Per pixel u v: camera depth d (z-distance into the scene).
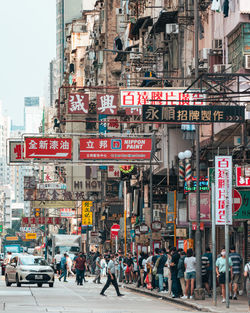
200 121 35.66
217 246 56.50
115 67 133.25
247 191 41.12
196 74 42.22
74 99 51.78
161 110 35.84
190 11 62.16
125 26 108.62
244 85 43.00
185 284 43.75
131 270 65.94
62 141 58.25
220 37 49.12
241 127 43.69
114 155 58.25
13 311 32.41
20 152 58.91
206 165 55.81
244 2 43.44
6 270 61.31
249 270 32.59
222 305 36.50
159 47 70.31
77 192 110.56
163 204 79.00
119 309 35.53
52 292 51.09
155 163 59.22
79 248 101.00
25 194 109.44
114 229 82.19
